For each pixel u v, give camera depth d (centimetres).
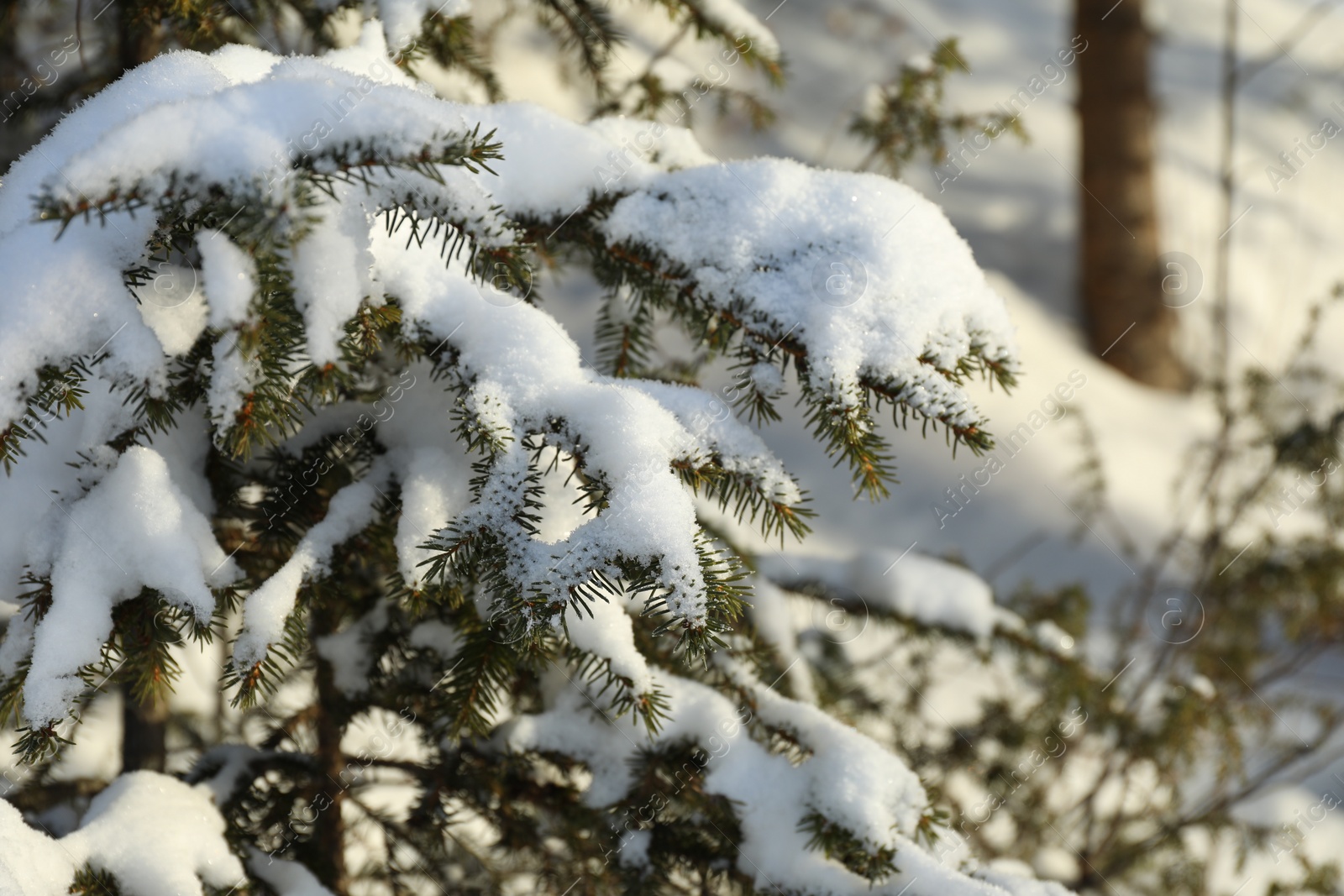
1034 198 966
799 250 308
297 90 296
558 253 323
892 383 306
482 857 331
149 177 294
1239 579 486
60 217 293
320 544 310
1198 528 680
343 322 301
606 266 314
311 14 328
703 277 309
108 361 300
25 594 306
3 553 306
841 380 305
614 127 320
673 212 311
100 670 304
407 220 308
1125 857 425
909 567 352
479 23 352
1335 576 462
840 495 680
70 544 305
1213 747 438
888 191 311
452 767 325
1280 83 1109
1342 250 960
